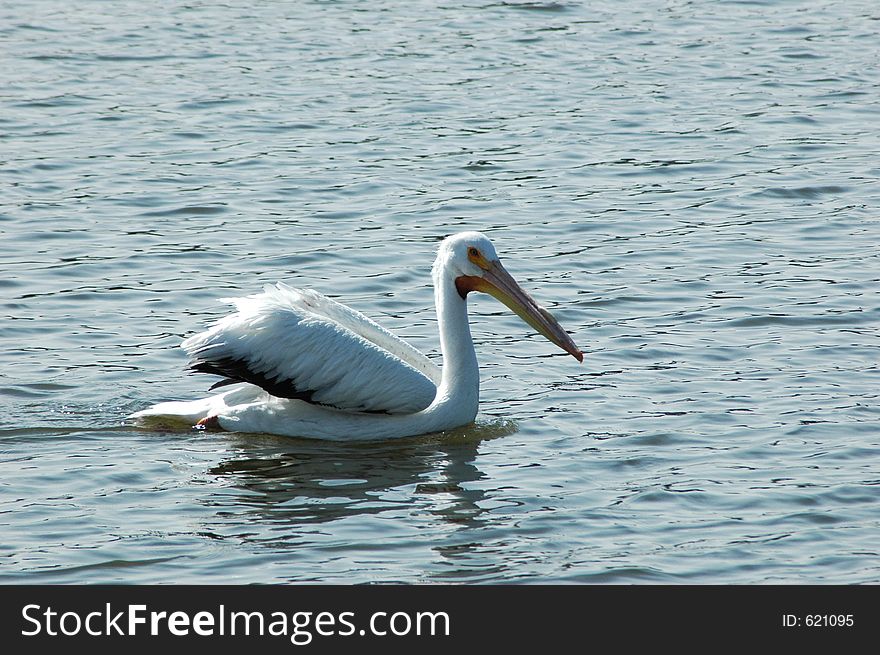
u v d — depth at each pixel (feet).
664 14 116.98
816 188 74.02
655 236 66.85
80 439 45.16
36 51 100.68
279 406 46.75
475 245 46.57
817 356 52.03
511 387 50.03
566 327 55.67
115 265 61.82
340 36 108.06
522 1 120.67
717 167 77.82
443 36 108.58
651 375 50.70
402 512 39.75
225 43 104.99
